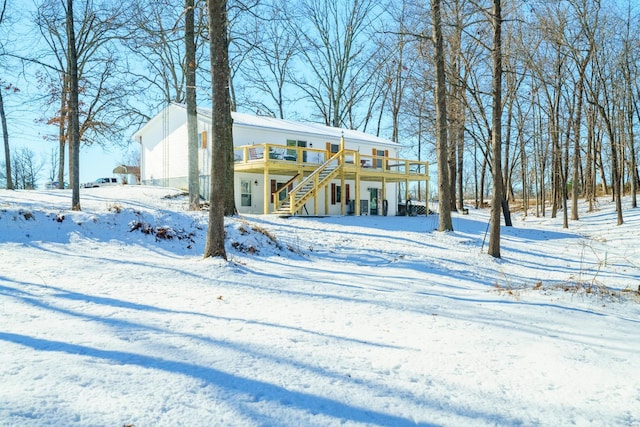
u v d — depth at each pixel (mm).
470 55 24016
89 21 19656
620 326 5895
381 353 4508
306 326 5320
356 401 3377
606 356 4660
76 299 5961
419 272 11414
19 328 4562
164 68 32125
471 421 3193
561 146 29453
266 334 4859
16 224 11305
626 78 29188
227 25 15445
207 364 3852
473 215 31781
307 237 15711
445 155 19453
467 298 7746
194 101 16984
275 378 3672
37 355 3807
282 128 26266
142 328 4801
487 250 16172
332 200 29125
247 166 22734
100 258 9570
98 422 2791
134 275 7848
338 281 8875
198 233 13531
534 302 7363
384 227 20234
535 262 14664
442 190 19688
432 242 17141
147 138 30469
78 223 12055
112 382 3359
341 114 43469
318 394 3441
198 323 5137
